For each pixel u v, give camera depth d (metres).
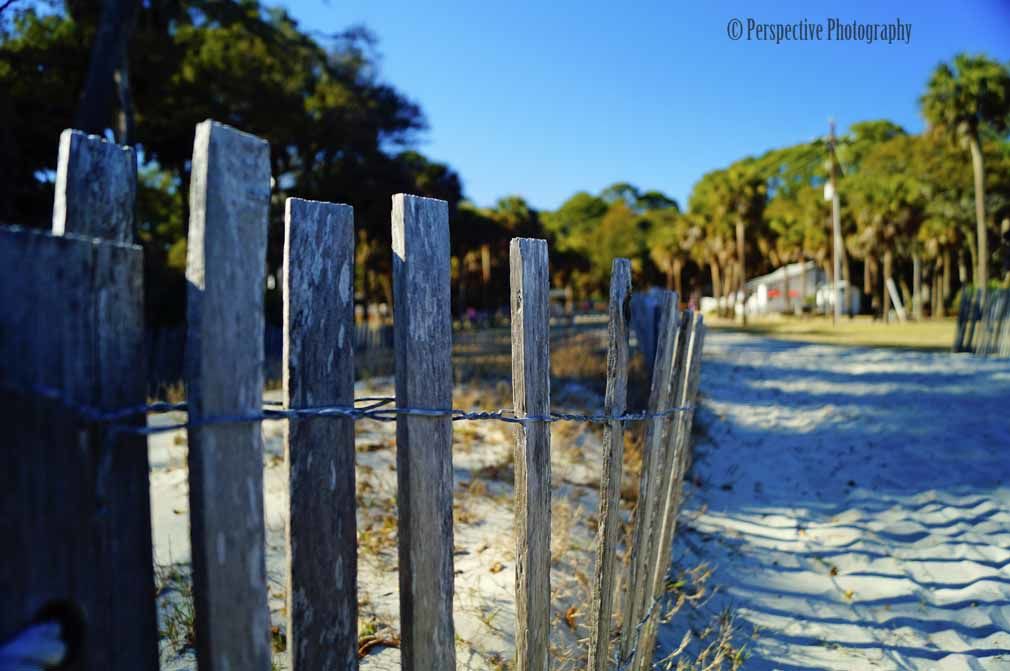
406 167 29.56
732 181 46.41
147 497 1.16
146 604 1.16
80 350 1.05
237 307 1.22
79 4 15.73
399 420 1.49
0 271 0.95
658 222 76.75
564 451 6.18
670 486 3.00
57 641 0.99
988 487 5.82
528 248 1.80
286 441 1.33
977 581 4.15
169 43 19.47
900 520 5.21
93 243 1.07
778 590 4.15
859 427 8.38
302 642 1.36
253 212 1.24
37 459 0.99
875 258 48.22
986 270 28.23
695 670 3.08
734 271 55.19
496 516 4.51
